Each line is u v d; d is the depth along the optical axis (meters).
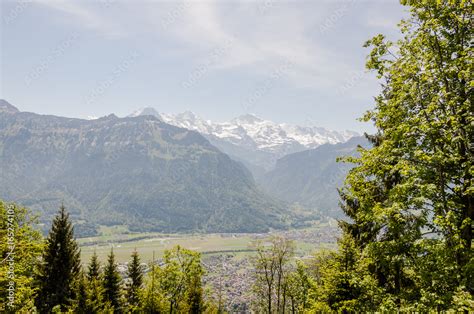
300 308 46.28
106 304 45.53
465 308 11.49
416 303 14.63
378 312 16.28
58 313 39.22
